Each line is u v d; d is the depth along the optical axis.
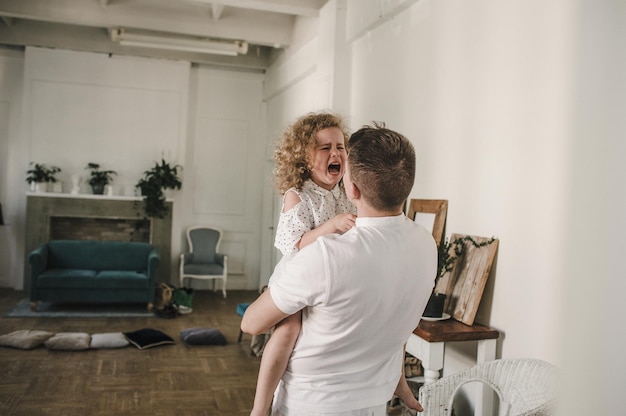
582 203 0.96
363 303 1.39
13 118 8.94
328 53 6.10
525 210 3.10
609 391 0.88
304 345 1.48
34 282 7.31
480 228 3.54
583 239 0.94
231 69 9.72
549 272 2.88
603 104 1.13
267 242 9.59
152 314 7.62
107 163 9.06
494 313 3.35
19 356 5.35
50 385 4.59
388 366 1.56
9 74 8.93
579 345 0.91
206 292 9.48
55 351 5.61
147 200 8.80
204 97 9.62
